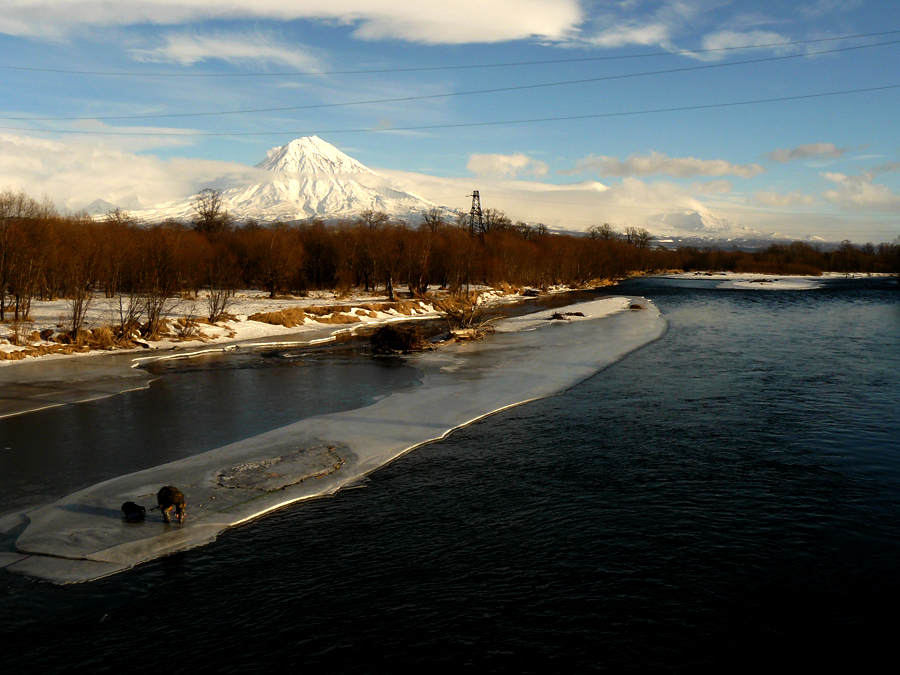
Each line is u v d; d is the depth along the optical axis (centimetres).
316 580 1329
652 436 2320
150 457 2058
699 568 1381
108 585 1290
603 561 1411
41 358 3938
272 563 1394
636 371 3569
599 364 3762
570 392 3041
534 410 2698
